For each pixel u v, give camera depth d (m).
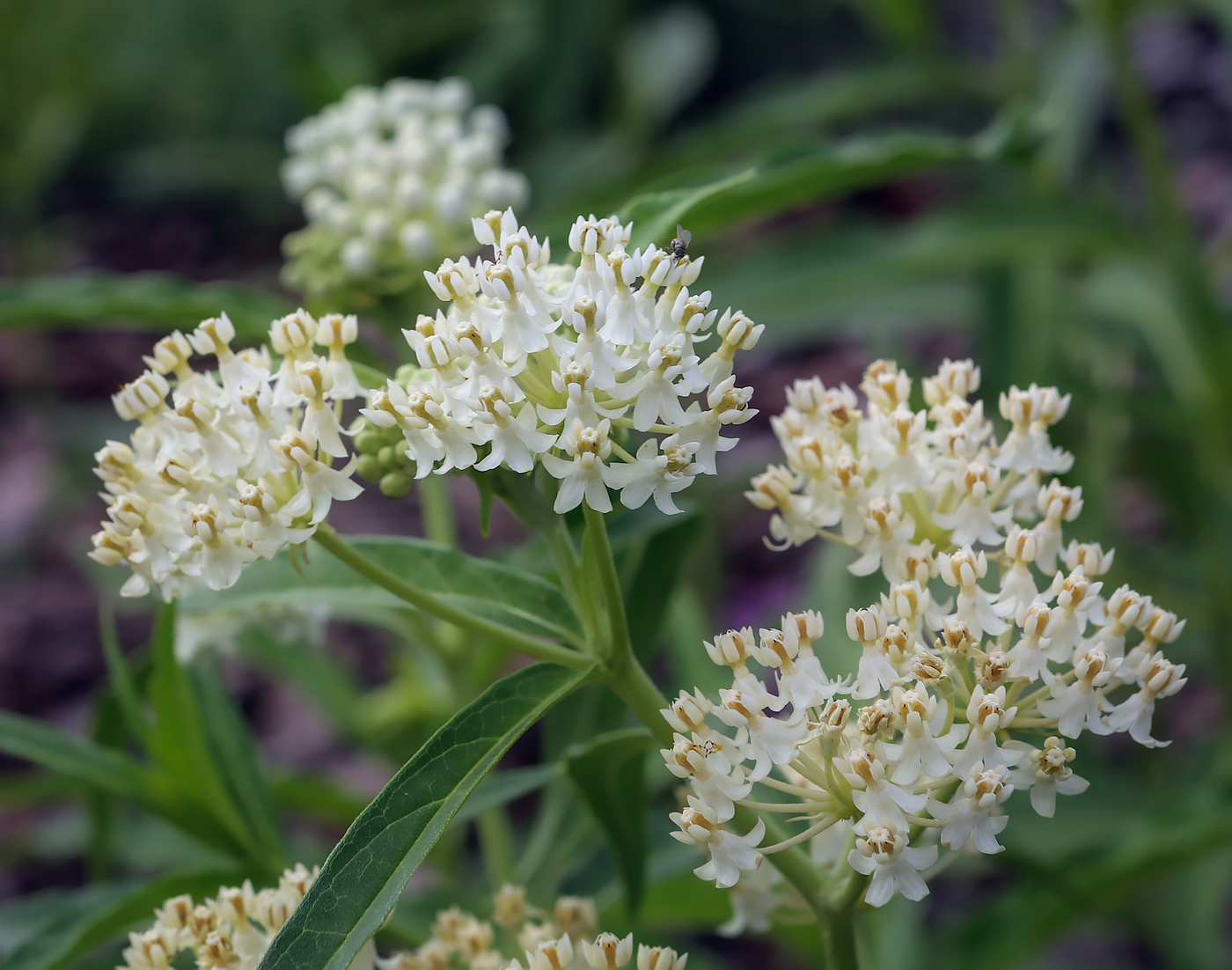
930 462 0.33
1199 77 1.10
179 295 0.42
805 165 0.40
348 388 0.33
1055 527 0.32
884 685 0.32
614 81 0.96
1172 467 0.58
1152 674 0.31
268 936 0.33
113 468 0.32
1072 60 0.64
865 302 0.67
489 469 0.32
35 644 0.83
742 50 1.12
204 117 1.08
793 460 0.33
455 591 0.34
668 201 0.34
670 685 0.51
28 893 0.70
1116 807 0.47
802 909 0.35
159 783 0.39
